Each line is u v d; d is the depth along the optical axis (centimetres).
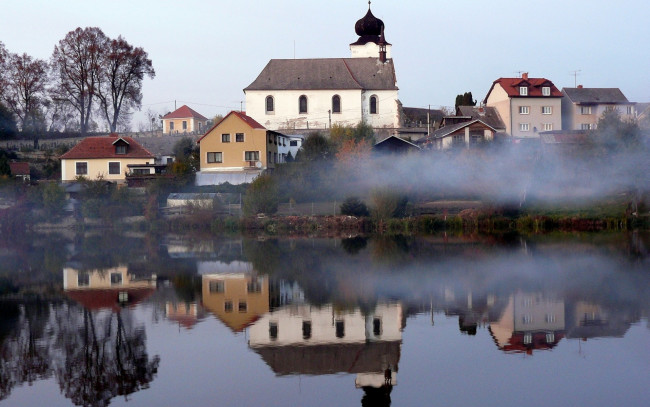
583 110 9569
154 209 6394
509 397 1700
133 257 4297
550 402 1666
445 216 5756
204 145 7862
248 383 1831
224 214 6350
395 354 2062
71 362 2028
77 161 8106
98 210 6606
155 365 1988
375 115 10219
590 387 1758
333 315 2548
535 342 2158
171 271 3650
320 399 1719
